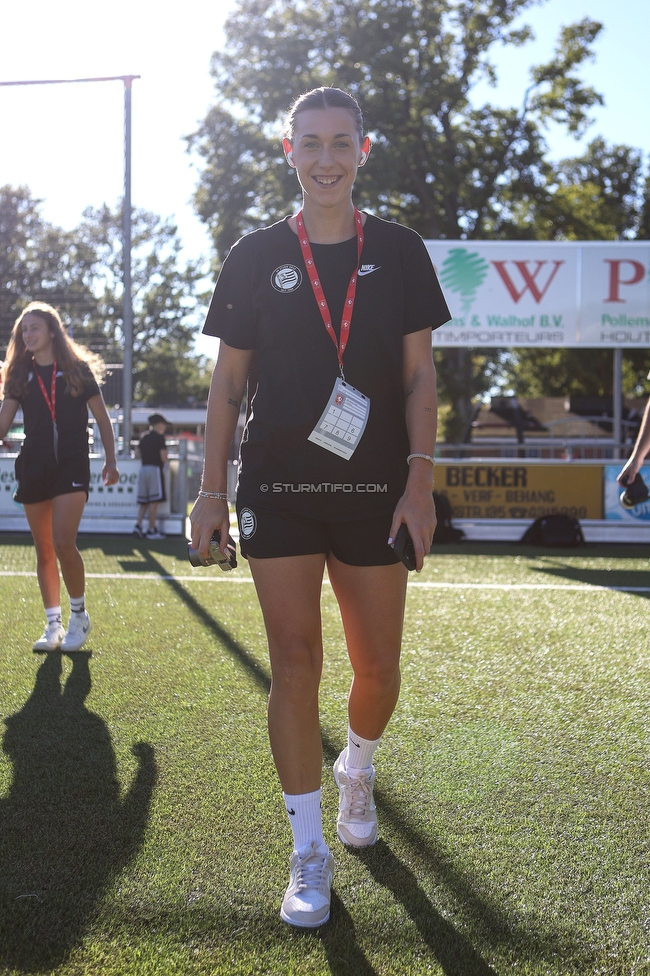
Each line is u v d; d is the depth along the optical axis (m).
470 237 28.58
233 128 27.64
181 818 2.38
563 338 12.59
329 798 2.55
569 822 2.37
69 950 1.76
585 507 11.04
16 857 2.14
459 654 4.39
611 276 12.51
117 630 4.91
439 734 3.12
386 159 25.45
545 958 1.74
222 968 1.70
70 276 46.56
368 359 1.99
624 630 5.00
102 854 2.16
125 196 13.15
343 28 26.61
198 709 3.39
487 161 28.25
